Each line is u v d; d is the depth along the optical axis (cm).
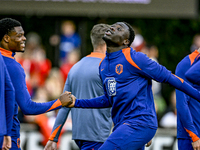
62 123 1828
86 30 3609
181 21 3875
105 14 3259
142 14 3234
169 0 3206
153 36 3825
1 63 1394
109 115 1809
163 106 3241
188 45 3878
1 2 3111
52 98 3162
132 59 1508
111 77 1547
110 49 1562
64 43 3506
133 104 1512
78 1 3147
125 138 1477
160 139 2472
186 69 1734
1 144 1409
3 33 1525
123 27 1562
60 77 3338
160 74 1505
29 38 3497
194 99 1675
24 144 2431
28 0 3123
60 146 2431
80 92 1800
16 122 1545
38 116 2514
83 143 1820
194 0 3238
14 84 1490
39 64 3353
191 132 1684
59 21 3519
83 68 1805
